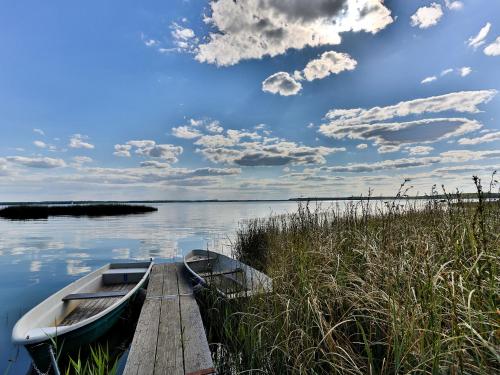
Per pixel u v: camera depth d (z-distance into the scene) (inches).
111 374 121.4
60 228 1008.2
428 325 83.5
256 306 147.1
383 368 85.5
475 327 81.2
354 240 171.2
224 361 138.1
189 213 2172.7
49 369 141.2
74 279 371.6
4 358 181.3
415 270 103.8
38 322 170.6
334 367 88.6
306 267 141.0
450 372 74.9
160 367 126.4
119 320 207.3
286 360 112.5
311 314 116.8
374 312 103.3
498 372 72.9
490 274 87.7
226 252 508.1
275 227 380.5
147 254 543.5
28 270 418.9
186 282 271.6
